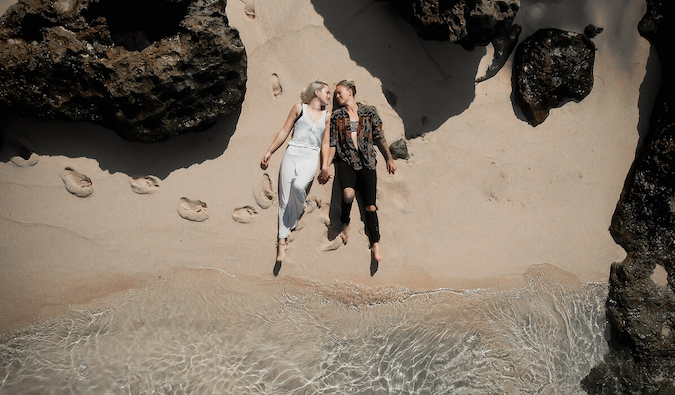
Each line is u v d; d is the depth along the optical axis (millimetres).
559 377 4887
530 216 5055
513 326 4922
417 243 4895
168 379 4355
